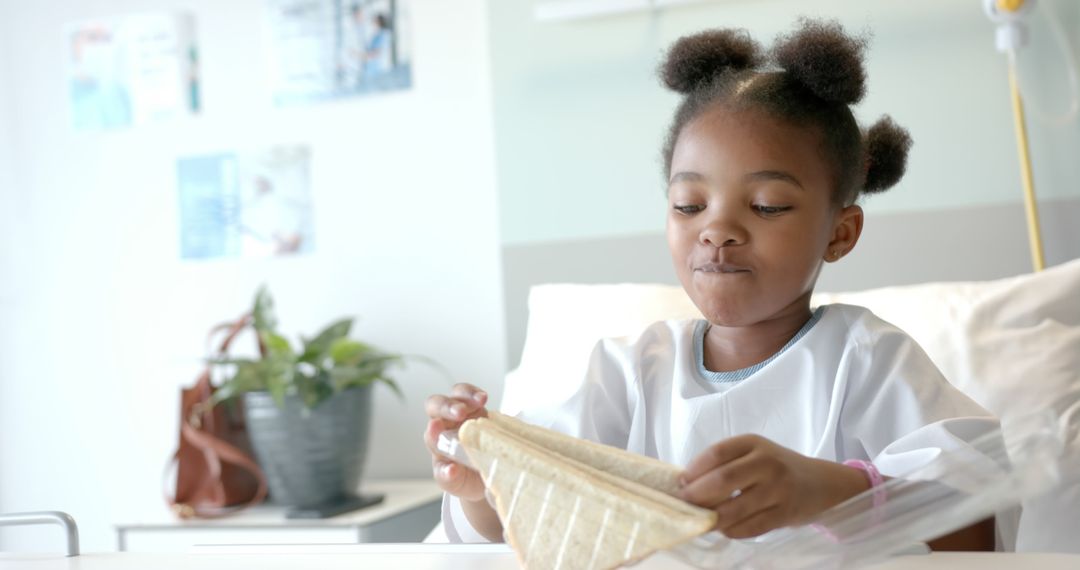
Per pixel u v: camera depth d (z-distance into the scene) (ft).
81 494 8.17
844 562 1.72
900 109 5.97
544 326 5.32
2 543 8.34
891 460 2.37
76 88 8.13
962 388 4.38
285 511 6.55
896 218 5.98
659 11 6.45
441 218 7.29
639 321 5.06
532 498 1.73
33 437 8.29
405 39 7.34
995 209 5.82
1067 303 4.58
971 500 1.68
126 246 8.07
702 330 3.02
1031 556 1.86
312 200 7.61
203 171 7.85
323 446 6.42
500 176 6.79
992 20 5.77
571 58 6.65
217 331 7.04
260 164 7.71
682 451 2.76
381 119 7.42
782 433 2.71
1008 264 5.80
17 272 8.34
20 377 8.32
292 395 6.38
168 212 7.95
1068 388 4.28
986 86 5.83
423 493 6.79
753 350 2.86
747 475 1.77
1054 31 5.68
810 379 2.73
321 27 7.52
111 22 8.04
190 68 7.86
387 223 7.42
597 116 6.60
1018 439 1.79
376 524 6.06
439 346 7.29
